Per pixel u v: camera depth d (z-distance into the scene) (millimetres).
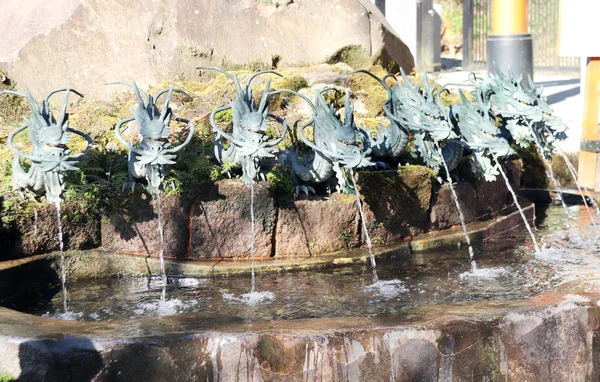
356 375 4820
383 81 7918
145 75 9992
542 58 20469
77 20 10039
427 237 7961
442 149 8031
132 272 7086
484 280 6883
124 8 10047
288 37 10781
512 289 6578
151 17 10039
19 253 6805
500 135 8211
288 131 8336
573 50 10094
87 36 10055
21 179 6762
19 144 8164
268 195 7156
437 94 7906
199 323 5199
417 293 6543
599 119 10328
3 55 9961
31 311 6293
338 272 7152
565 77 18656
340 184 7141
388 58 11289
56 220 6895
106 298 6574
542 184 10742
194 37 10195
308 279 6949
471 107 7828
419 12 17828
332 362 4793
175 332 4867
